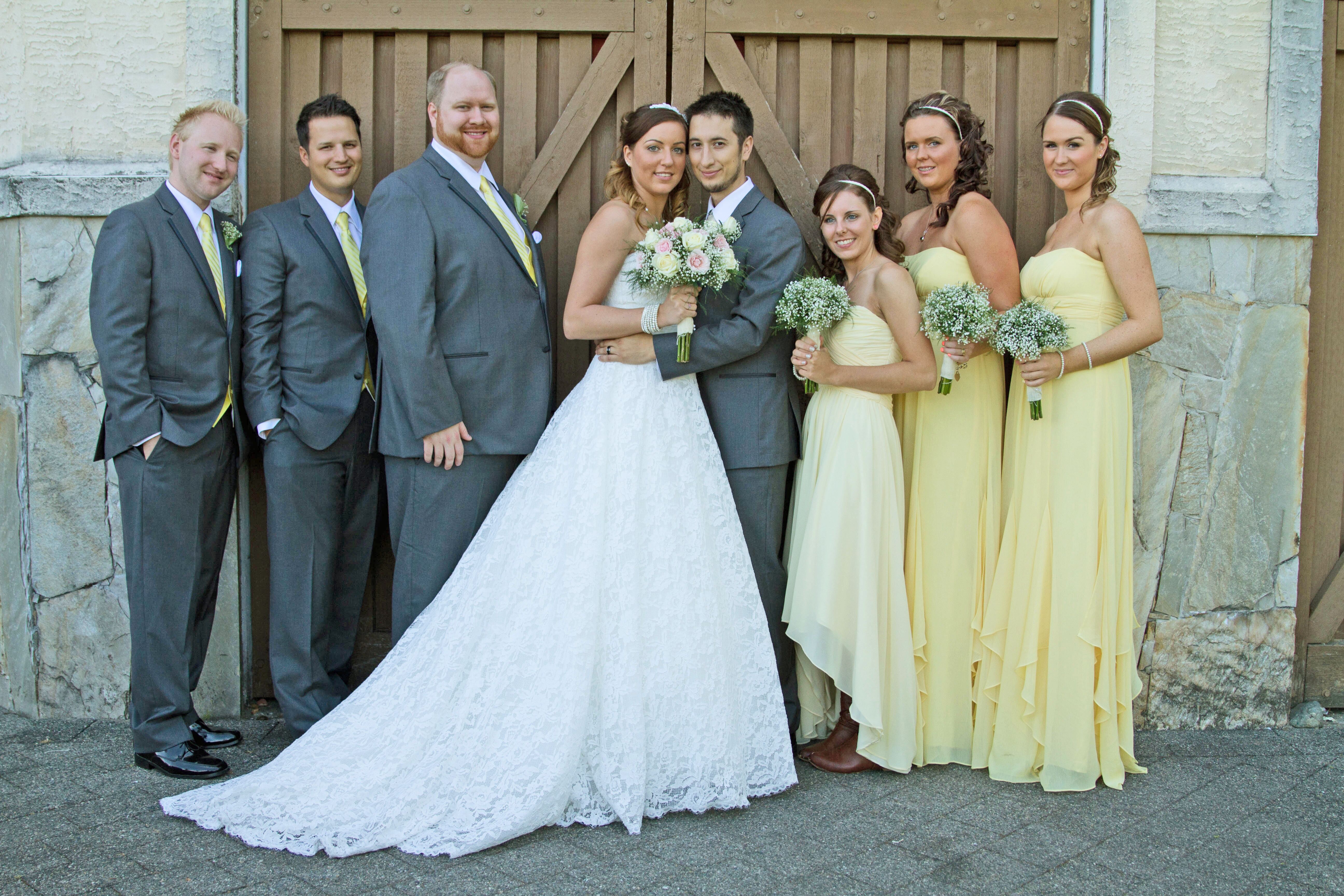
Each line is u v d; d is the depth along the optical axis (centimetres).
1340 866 237
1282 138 326
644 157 283
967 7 333
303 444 296
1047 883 228
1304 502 345
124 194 312
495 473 300
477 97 289
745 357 300
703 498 285
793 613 291
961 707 300
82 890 220
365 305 307
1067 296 289
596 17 331
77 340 317
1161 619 331
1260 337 328
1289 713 342
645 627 267
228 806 251
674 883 226
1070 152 288
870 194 292
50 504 321
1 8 315
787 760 280
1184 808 269
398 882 226
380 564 342
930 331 285
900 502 292
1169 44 325
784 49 337
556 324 342
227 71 317
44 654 327
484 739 259
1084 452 284
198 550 286
